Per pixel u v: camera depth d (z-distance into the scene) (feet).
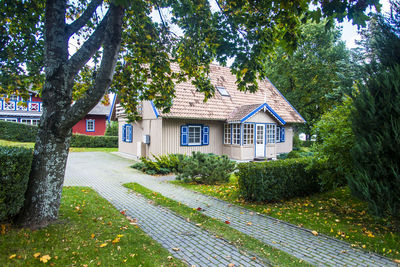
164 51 26.08
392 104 14.51
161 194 26.37
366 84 16.21
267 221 18.53
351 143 18.94
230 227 17.11
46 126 15.02
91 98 14.49
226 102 58.13
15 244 12.23
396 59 16.29
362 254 13.44
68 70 15.28
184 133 51.34
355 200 22.88
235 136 54.70
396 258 12.94
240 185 23.81
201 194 26.63
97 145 87.30
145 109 55.11
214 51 19.85
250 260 12.51
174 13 20.74
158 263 11.71
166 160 40.96
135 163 49.62
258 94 67.77
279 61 86.02
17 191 13.39
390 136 14.30
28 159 13.94
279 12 16.57
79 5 23.15
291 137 70.33
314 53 85.92
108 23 14.93
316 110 97.19
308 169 24.02
